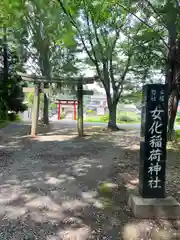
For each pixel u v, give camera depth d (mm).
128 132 9656
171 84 6793
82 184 3619
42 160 5000
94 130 10195
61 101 17312
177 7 3588
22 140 7402
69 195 3188
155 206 2605
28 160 4977
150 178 2736
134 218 2594
